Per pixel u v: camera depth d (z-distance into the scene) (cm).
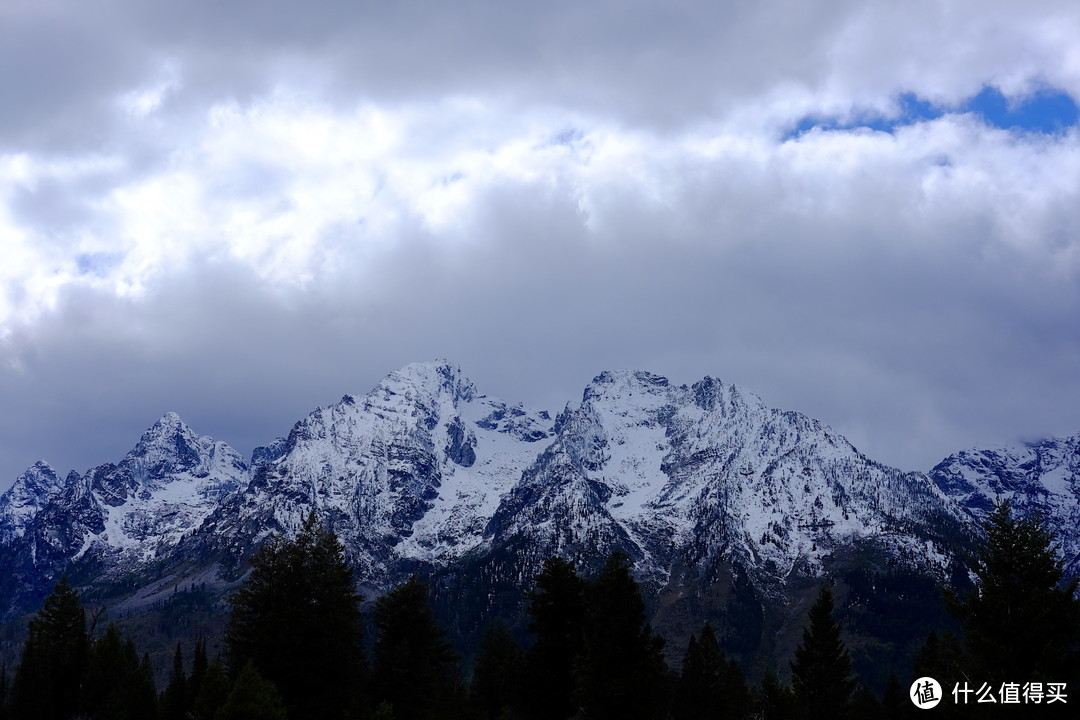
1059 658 11838
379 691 17688
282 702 14600
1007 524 12812
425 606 18638
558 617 16900
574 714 16700
